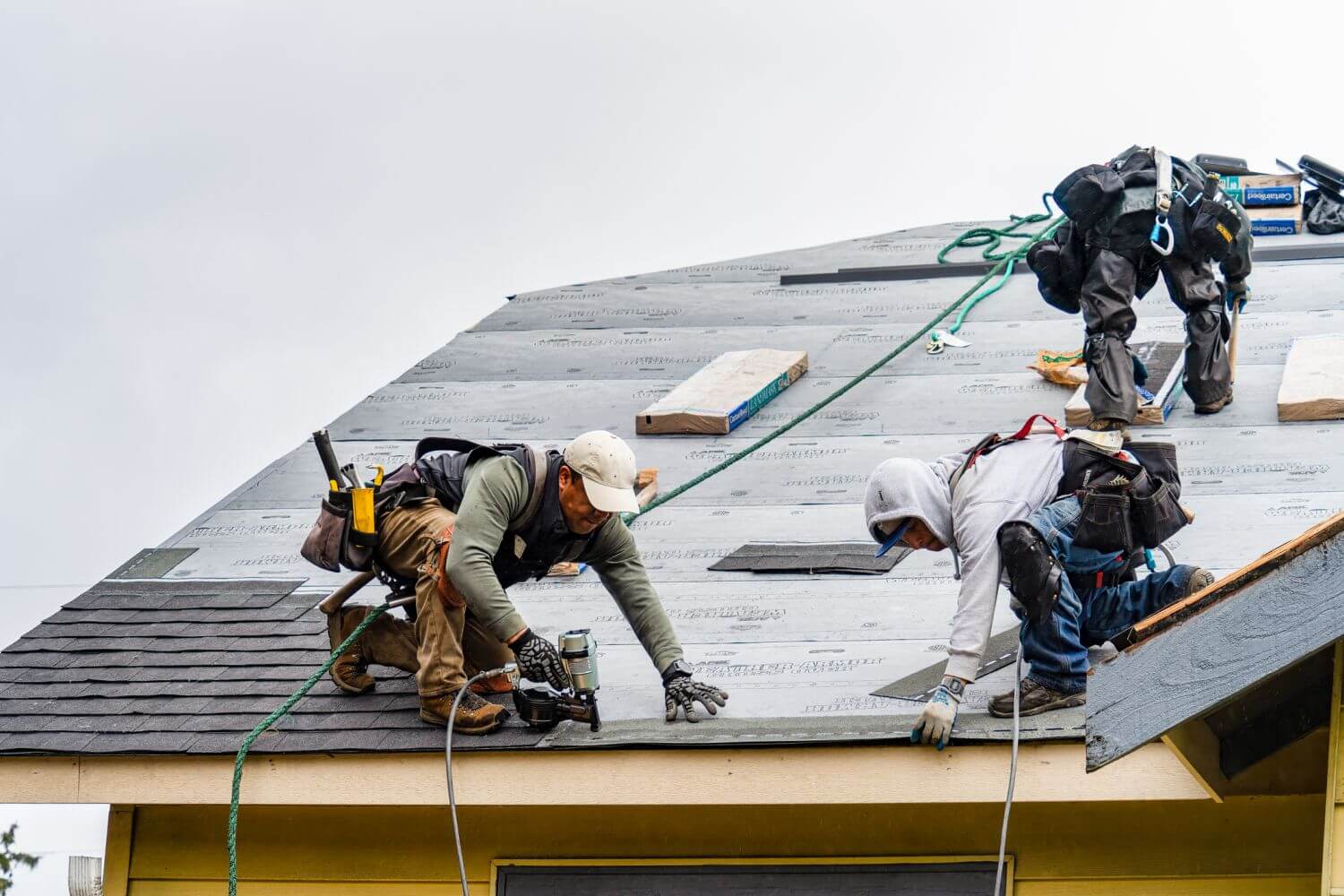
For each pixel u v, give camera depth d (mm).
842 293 11664
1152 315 10266
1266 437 8039
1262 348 9391
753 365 9844
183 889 6297
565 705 5586
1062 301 8219
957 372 9625
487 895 6008
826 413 9203
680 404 9227
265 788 5746
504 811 6062
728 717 5656
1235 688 4020
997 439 5543
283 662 6484
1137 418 8414
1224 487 7469
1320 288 10367
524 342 11141
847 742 5254
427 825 6141
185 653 6648
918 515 5387
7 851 20109
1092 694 4242
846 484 8188
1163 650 4148
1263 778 5129
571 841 6004
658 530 7859
